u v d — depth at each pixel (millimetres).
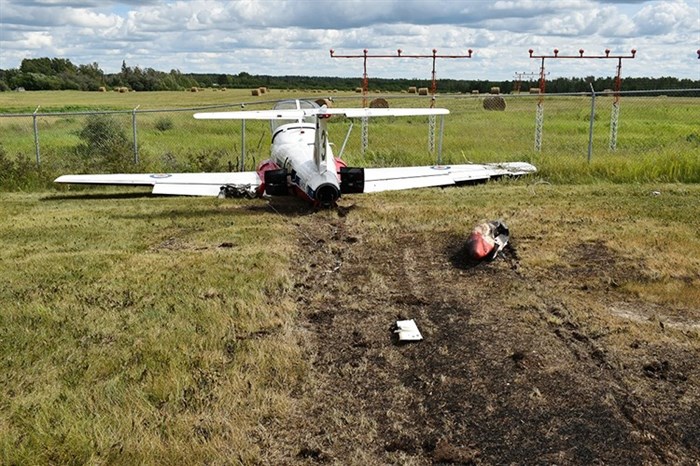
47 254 7023
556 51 15906
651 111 30219
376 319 5199
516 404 3854
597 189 10672
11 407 3738
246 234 7910
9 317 5078
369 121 26047
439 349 4609
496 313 5270
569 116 27609
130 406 3764
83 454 3312
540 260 6551
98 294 5652
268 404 3838
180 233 8047
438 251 7074
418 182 10258
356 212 9047
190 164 13242
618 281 5934
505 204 9406
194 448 3381
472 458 3348
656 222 8031
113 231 8148
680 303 5406
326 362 4438
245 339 4738
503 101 30344
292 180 9500
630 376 4152
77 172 12477
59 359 4367
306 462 3342
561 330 4879
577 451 3396
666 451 3381
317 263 6746
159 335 4766
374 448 3457
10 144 17438
